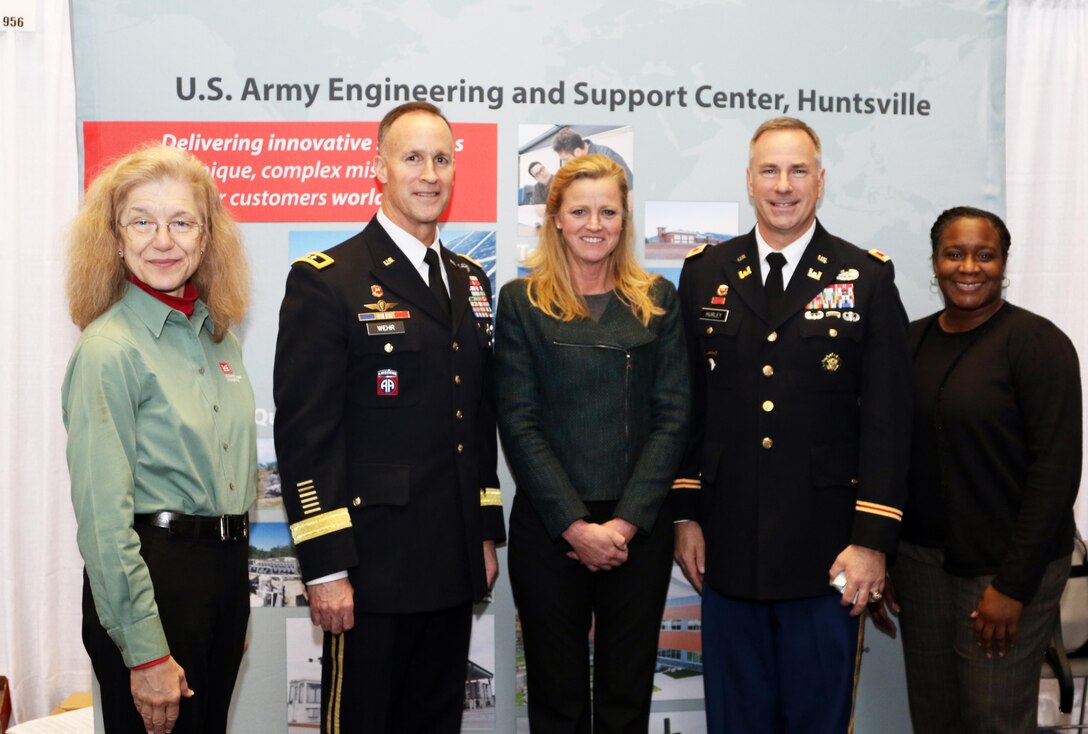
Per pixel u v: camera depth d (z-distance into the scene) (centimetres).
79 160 262
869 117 282
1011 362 231
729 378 227
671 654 284
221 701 187
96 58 262
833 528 220
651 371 224
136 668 164
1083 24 304
